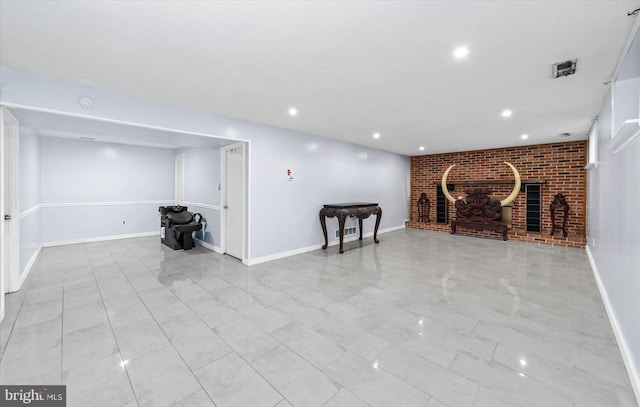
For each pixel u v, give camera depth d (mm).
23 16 1605
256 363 1884
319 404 1530
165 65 2264
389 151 7223
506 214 6508
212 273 3793
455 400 1551
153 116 3164
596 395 1588
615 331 2229
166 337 2197
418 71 2355
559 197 5676
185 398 1573
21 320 2443
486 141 5691
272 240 4480
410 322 2453
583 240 5270
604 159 3049
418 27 1714
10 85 2334
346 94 2922
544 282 3469
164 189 6832
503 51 2008
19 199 3266
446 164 7523
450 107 3355
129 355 1961
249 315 2576
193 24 1694
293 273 3812
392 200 7500
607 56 2055
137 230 6426
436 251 5125
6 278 3031
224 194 4867
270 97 3025
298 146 4855
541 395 1587
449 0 1449
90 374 1760
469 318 2525
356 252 5047
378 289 3232
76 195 5598
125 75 2457
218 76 2473
